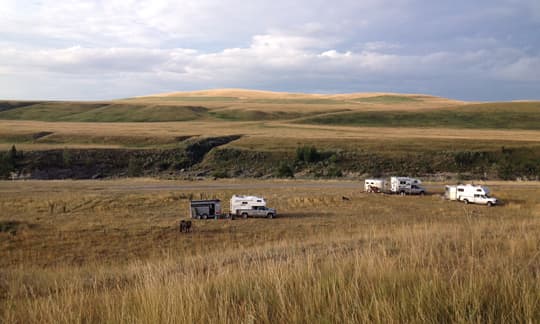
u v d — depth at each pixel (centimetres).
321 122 17338
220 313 463
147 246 2639
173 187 5469
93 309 592
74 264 2216
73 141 10575
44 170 7775
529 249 896
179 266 1189
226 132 12281
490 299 468
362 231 2441
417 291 484
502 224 1522
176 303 496
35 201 4134
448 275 632
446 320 437
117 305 567
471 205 4400
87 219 3438
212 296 595
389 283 545
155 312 479
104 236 2845
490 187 5594
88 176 7750
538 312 425
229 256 1423
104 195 4528
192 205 3575
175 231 3020
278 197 4759
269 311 505
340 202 4541
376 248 1112
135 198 4409
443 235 1303
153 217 3591
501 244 1053
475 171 7981
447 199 4747
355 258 739
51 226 3109
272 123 16975
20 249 2553
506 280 504
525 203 4512
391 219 3394
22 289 1057
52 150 8444
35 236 2828
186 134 11381
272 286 592
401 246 1093
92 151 8569
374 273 589
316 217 3669
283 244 1670
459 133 12675
